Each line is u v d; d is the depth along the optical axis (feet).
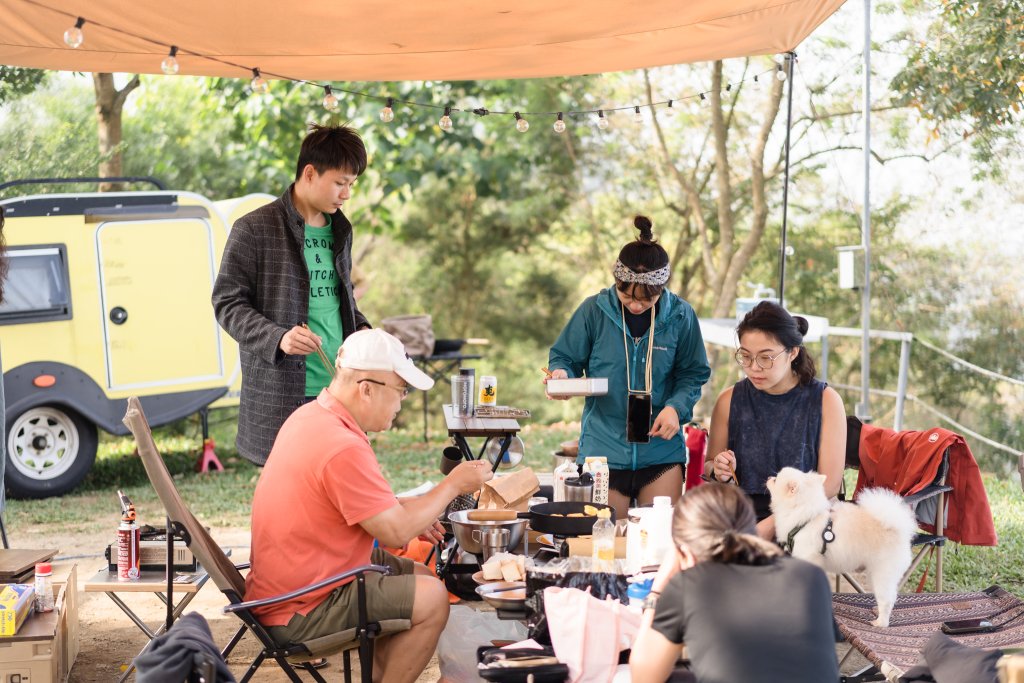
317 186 13.30
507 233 55.26
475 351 55.26
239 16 14.98
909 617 11.19
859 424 14.10
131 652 14.21
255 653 14.19
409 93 46.47
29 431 25.48
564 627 9.10
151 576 12.85
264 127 47.14
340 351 10.56
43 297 25.30
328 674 13.44
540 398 54.70
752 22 16.98
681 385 14.33
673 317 14.19
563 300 55.01
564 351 14.44
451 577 12.19
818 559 10.55
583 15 15.58
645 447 14.10
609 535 10.16
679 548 8.00
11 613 11.47
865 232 25.02
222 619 15.71
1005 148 31.42
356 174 13.53
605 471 12.62
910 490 13.41
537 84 48.62
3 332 24.91
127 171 49.83
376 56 17.58
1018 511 21.72
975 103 31.07
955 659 9.07
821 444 12.82
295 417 10.44
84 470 26.00
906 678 9.39
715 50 18.63
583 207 52.29
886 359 36.40
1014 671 7.75
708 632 7.42
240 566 11.20
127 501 12.98
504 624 11.14
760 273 45.34
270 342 12.85
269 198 30.40
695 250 49.80
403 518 10.05
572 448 16.08
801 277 42.55
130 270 26.63
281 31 15.83
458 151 50.90
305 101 45.80
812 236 42.37
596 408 14.34
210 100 47.32
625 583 9.64
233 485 26.63
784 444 12.81
